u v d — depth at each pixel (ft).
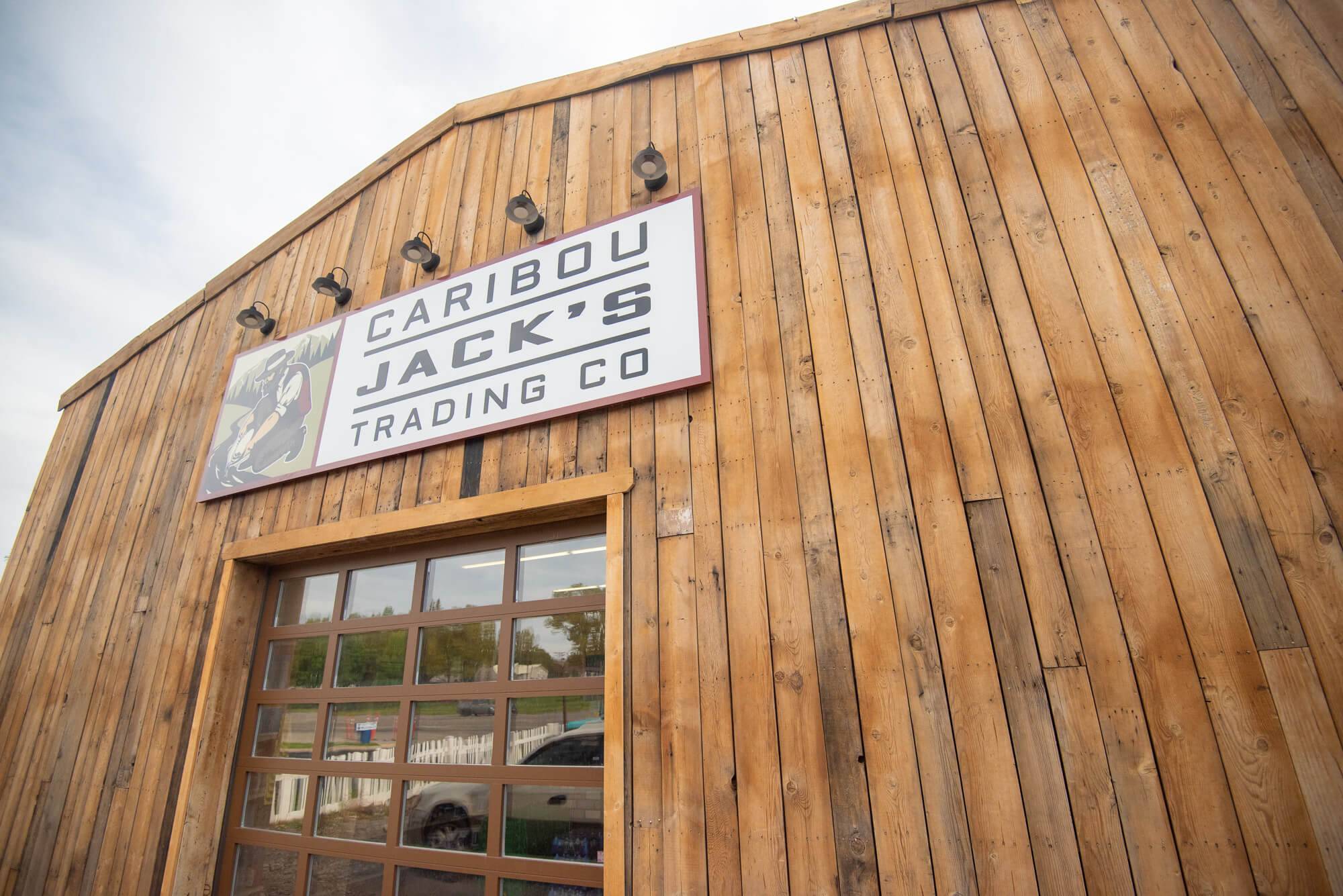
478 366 10.88
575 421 9.70
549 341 10.34
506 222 11.88
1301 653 5.79
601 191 11.10
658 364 9.27
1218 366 6.89
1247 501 6.36
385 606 11.12
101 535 15.25
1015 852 5.99
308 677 11.46
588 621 9.21
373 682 10.74
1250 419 6.61
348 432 11.89
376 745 10.28
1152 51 8.54
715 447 8.58
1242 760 5.67
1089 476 6.91
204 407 14.87
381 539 10.89
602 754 8.50
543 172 11.95
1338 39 7.82
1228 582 6.16
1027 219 8.21
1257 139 7.69
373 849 9.64
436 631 10.43
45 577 15.90
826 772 6.84
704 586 8.01
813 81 10.14
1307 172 7.37
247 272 16.28
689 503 8.46
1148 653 6.17
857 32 10.20
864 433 7.91
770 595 7.66
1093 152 8.26
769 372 8.65
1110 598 6.44
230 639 11.86
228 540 12.69
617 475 8.95
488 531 10.43
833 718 6.98
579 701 8.88
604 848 7.57
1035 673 6.42
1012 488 7.12
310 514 11.80
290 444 12.59
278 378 13.60
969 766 6.36
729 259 9.52
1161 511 6.57
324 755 10.70
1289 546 6.11
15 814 12.86
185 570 12.98
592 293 10.27
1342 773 5.40
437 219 12.98
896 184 8.98
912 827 6.37
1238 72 8.08
